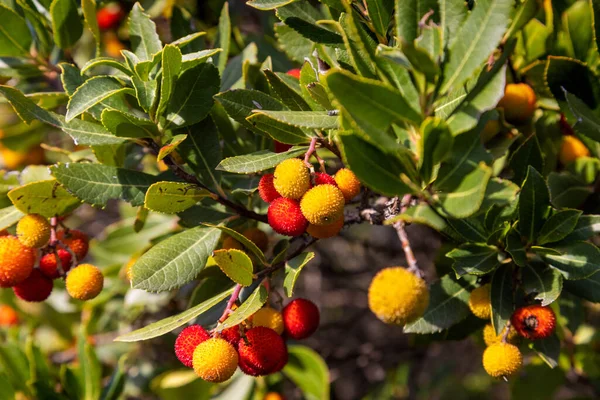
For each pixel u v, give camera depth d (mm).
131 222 772
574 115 552
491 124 564
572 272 523
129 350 811
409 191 474
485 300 538
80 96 518
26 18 631
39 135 759
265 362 512
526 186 524
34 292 567
